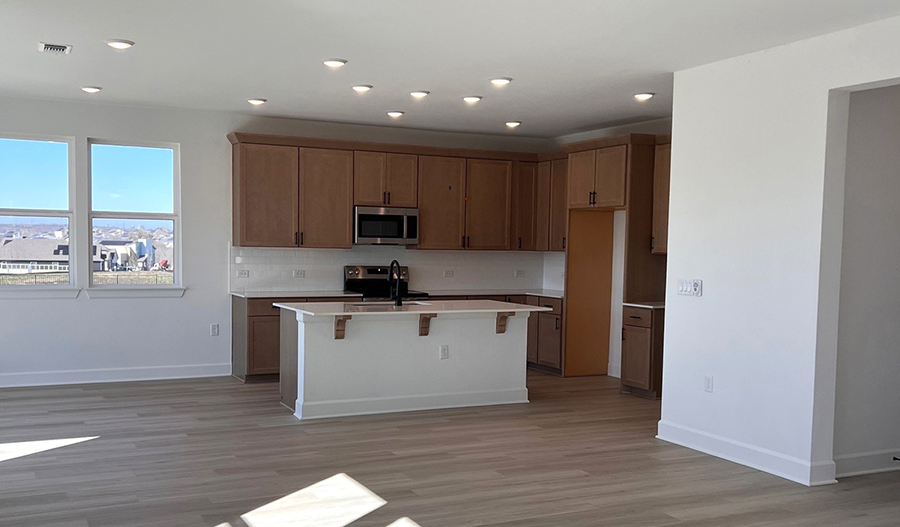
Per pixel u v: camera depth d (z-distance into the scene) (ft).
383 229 25.55
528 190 28.09
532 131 27.12
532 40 14.85
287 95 21.03
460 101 21.45
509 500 12.96
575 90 19.65
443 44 15.29
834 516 12.57
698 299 16.63
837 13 12.71
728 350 15.92
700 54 15.65
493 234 27.55
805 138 14.33
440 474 14.38
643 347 22.33
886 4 12.19
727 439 15.92
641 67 16.93
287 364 19.95
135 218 23.73
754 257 15.35
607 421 19.13
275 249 25.35
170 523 11.56
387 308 19.54
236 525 11.55
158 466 14.51
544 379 25.22
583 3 12.52
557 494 13.34
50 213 22.61
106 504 12.34
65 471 14.07
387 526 11.64
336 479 13.94
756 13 12.83
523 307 20.93
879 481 14.57
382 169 25.61
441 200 26.63
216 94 21.04
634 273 23.12
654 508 12.73
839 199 14.19
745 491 13.76
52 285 22.66
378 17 13.52
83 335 22.88
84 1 12.78
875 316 15.25
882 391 15.40
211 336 24.53
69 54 16.55
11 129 21.79
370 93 20.54
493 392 21.04
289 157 24.27
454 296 26.45
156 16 13.62
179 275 24.18
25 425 17.51
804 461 14.35
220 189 24.38
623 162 23.12
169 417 18.58
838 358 14.84
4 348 21.98
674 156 17.29
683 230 17.03
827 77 13.94
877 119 15.07
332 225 24.93
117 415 18.70
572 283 25.72
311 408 18.75
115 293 23.15
